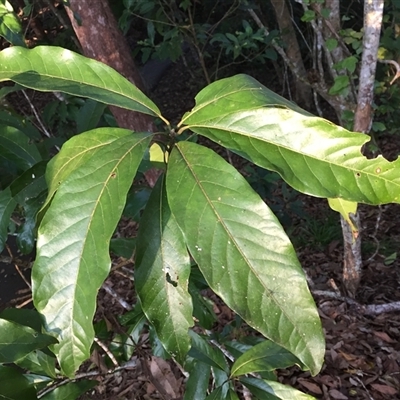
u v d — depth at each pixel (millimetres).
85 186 380
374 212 2049
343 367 1401
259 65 3309
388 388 1324
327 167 377
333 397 1310
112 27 977
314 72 1499
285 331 354
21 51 457
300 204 1858
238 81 423
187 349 434
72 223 376
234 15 2801
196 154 383
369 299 1668
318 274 1801
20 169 597
